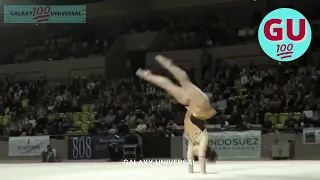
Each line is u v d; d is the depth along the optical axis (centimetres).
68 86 2345
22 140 1745
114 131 1755
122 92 2202
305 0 2267
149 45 2427
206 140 784
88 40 2662
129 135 1628
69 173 899
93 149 1639
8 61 2750
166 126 1755
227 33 2319
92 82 2345
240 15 2403
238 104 1825
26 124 1964
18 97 2309
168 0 2422
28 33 2750
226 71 2091
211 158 1318
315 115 1673
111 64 2448
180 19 2528
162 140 1616
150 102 2031
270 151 1492
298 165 1089
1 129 1956
